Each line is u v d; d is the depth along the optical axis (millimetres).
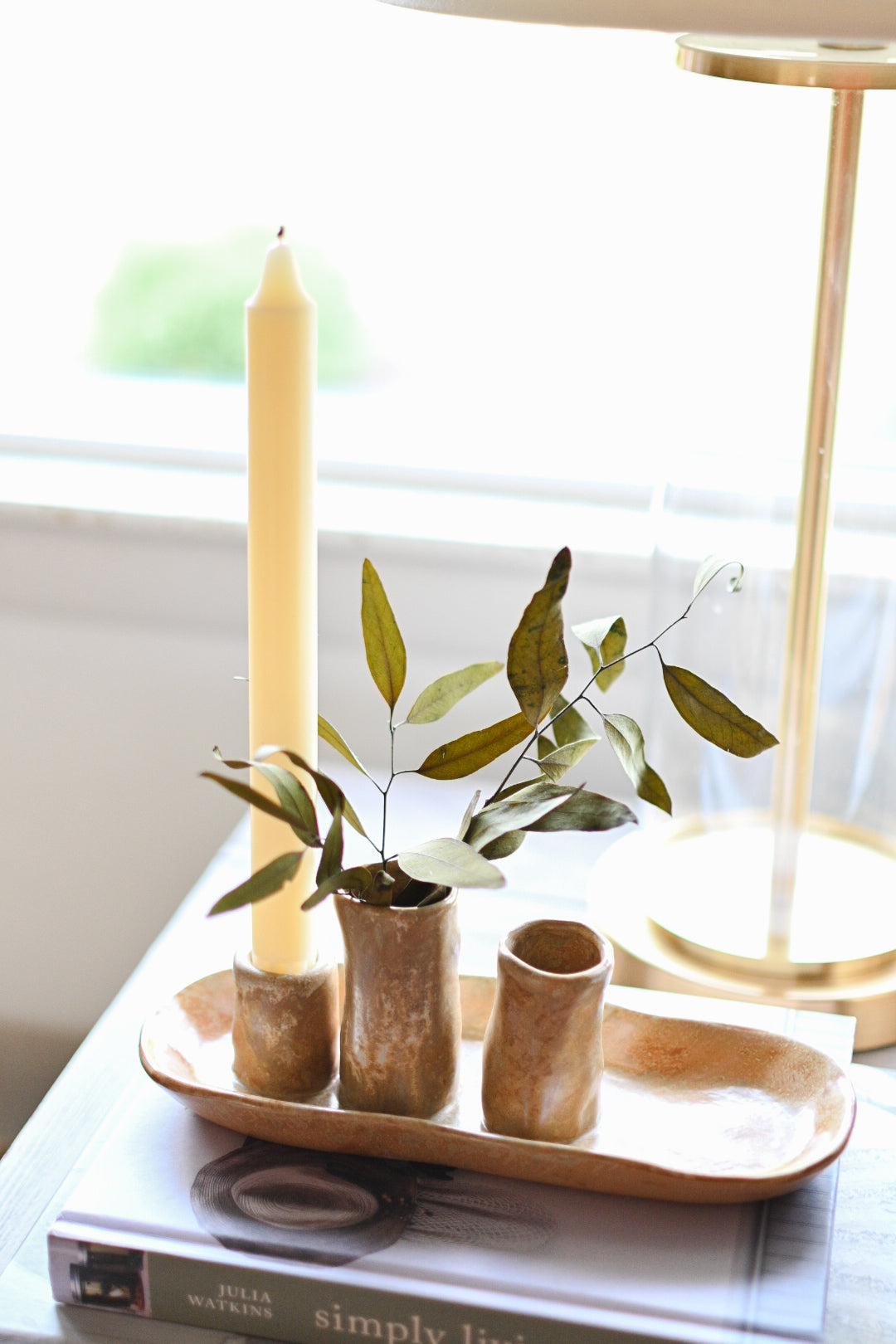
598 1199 479
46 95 1046
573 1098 481
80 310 1096
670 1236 463
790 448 584
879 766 655
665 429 650
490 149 1002
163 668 994
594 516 965
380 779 897
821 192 542
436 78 990
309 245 1049
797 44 544
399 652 475
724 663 634
